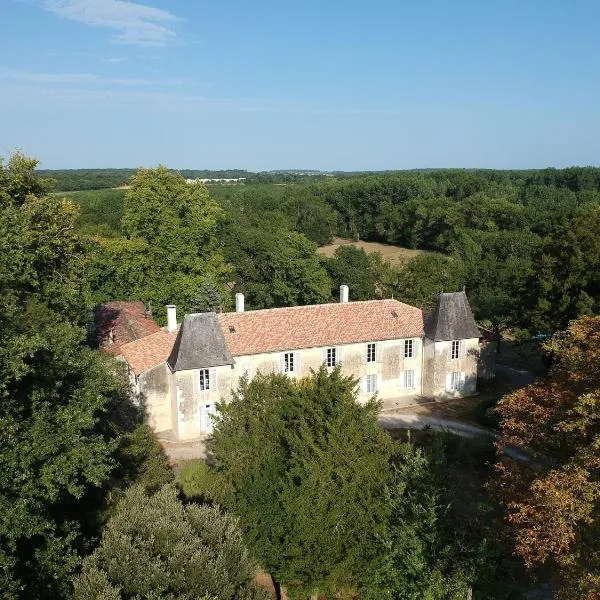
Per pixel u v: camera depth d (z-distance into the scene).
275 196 158.75
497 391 55.38
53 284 38.38
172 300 62.94
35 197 39.06
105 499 29.98
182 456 42.25
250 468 27.09
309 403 27.45
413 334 52.94
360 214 143.62
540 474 25.91
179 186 62.38
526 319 54.81
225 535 23.80
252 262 74.12
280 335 49.00
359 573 25.42
